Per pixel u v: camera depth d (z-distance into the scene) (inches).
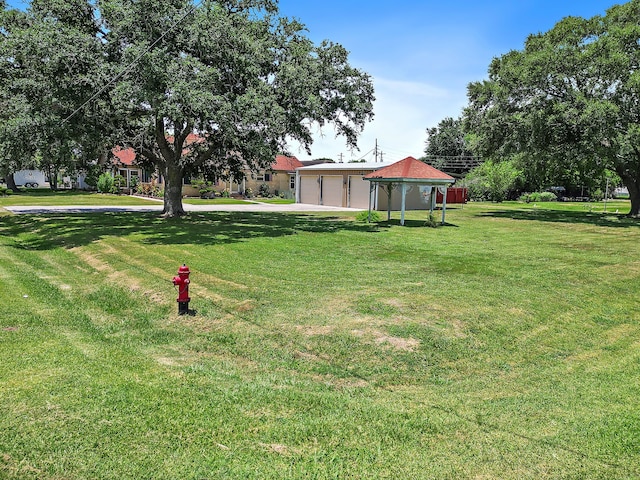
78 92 561.3
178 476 124.2
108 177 1644.9
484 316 272.4
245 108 574.9
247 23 673.0
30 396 166.4
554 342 241.6
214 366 209.5
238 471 127.3
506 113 964.6
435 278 364.5
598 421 160.7
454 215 1029.2
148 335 253.3
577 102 850.8
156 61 529.0
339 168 1295.5
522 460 137.1
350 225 753.0
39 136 560.4
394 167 803.4
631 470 132.6
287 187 1865.2
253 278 360.5
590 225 816.9
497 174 1750.7
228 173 957.2
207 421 154.9
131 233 610.2
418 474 129.0
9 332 243.8
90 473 124.1
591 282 359.9
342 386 190.1
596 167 1027.9
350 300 300.0
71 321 274.5
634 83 787.4
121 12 558.3
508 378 199.9
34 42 526.9
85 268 419.8
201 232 625.3
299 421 157.9
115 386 179.0
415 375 201.2
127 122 644.7
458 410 169.6
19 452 131.8
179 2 587.2
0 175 700.0
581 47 912.9
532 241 591.2
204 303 299.3
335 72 703.7
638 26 855.7
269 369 206.2
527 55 935.7
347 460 135.1
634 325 270.1
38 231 655.8
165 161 821.9
